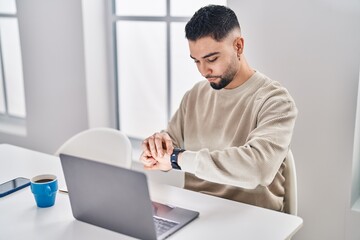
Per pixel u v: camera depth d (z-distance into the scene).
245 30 2.24
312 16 2.06
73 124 3.12
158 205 1.56
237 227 1.42
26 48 3.23
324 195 2.22
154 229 1.29
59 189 1.74
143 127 3.06
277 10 2.13
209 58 1.64
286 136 1.56
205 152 1.52
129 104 3.09
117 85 3.11
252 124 1.69
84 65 2.94
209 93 1.88
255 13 2.20
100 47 3.00
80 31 2.89
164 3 2.78
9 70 3.65
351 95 2.05
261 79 1.75
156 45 2.87
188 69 2.75
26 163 2.04
